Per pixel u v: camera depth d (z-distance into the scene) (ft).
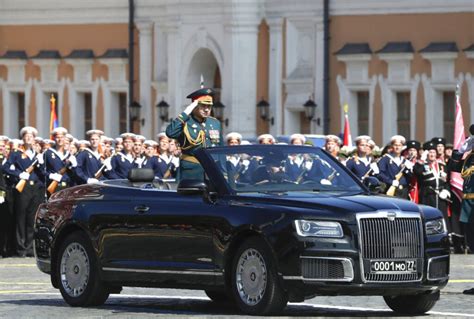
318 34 379.96
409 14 363.97
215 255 141.38
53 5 428.97
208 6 393.29
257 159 146.20
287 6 384.88
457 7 356.79
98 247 150.71
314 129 380.37
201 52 398.01
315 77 380.99
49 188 239.30
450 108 361.10
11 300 160.76
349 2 374.02
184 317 139.23
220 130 158.40
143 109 415.64
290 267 135.23
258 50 390.42
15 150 241.35
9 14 435.53
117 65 420.77
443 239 140.77
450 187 241.96
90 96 430.20
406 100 368.27
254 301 138.10
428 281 139.13
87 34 425.69
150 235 146.41
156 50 413.18
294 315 141.18
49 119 434.30
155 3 410.93
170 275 144.77
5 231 241.14
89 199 152.66
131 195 149.38
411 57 363.97
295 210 136.56
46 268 156.04
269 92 389.19
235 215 139.74
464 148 178.29
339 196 140.77
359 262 135.74
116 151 246.68
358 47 372.17
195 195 144.46
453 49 357.00
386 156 236.63
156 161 248.52
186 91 401.49
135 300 158.10
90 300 151.84
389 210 137.49
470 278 185.37
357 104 376.48
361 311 146.41
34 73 435.53
